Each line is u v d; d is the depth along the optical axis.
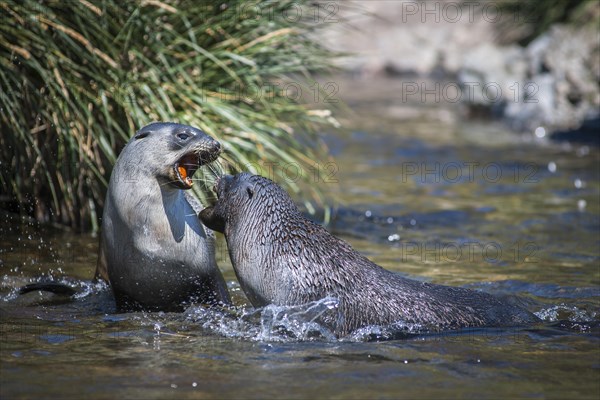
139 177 25.61
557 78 64.06
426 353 22.11
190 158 26.05
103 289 28.61
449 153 55.22
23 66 33.97
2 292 28.03
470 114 68.44
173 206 26.08
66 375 20.16
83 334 23.62
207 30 35.84
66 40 33.44
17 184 34.69
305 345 22.77
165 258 25.81
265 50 36.91
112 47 34.19
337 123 39.03
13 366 20.73
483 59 69.88
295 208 25.86
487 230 38.19
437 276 31.02
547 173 49.75
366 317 24.03
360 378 20.22
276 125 36.84
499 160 53.19
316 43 39.41
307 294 24.38
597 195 44.53
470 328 24.17
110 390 19.22
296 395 19.08
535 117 62.91
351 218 39.91
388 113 69.31
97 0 33.97
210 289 26.70
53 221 35.84
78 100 32.94
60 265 31.00
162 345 22.66
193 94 35.00
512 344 22.91
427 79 86.06
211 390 19.30
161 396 18.89
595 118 61.03
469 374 20.61
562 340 23.33
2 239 33.38
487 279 30.62
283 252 24.84
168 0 35.91
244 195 25.94
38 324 24.64
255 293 25.31
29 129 34.09
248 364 21.14
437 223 39.41
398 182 47.38
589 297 28.14
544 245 35.62
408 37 90.38
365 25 91.56
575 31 67.31
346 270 24.61
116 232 26.02
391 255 34.12
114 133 34.91
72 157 33.41
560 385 19.94
